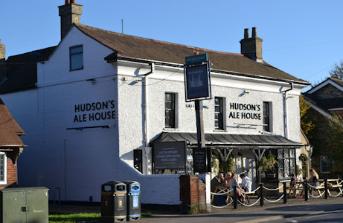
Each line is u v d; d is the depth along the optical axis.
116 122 26.03
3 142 23.56
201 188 22.97
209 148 27.70
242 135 31.25
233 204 24.48
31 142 29.97
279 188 30.03
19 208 17.25
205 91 24.03
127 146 26.11
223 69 30.30
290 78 34.47
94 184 26.86
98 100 26.94
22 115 30.67
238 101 31.33
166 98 28.11
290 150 33.88
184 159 25.17
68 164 28.09
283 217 21.45
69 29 28.73
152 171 26.62
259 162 31.33
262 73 33.03
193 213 22.44
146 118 26.80
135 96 26.58
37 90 29.94
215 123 30.19
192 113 28.95
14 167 24.44
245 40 37.38
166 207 23.83
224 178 26.45
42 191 17.89
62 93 28.67
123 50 26.73
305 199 28.03
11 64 34.34
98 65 26.98
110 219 19.92
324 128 41.41
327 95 46.66
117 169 25.86
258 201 27.20
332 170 40.12
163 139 26.69
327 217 20.72
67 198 27.95
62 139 28.48
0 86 32.81
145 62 26.67
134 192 20.58
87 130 27.38
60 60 28.88
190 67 24.64
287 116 34.19
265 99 33.03
